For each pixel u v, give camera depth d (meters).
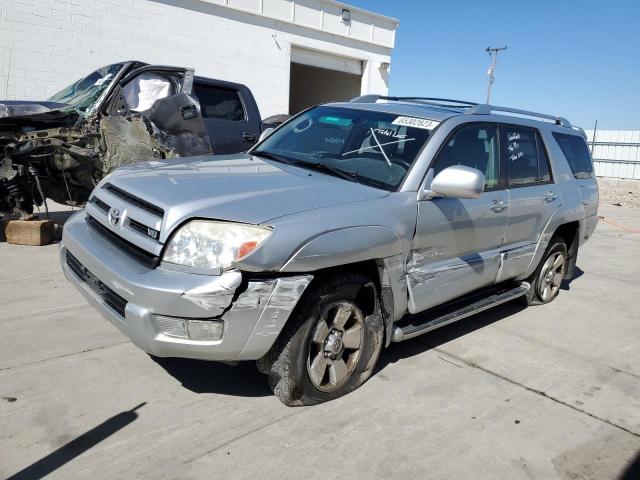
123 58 12.24
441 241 3.79
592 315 5.54
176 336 2.76
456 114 4.17
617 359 4.43
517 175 4.72
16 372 3.38
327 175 3.72
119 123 6.69
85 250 3.19
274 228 2.80
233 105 8.33
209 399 3.25
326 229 2.98
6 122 6.25
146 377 3.45
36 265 5.71
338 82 19.66
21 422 2.87
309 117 4.68
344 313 3.24
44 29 10.98
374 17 17.73
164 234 2.83
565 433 3.22
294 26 15.53
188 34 13.27
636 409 3.59
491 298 4.71
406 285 3.56
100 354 3.71
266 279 2.81
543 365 4.18
